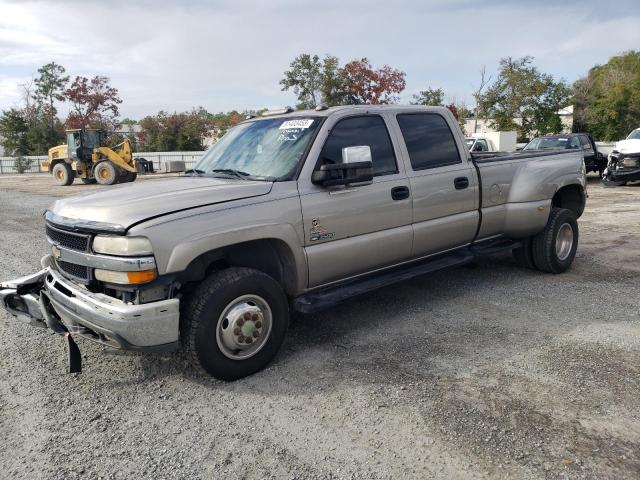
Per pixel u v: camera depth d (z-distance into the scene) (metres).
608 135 41.81
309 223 4.03
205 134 48.28
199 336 3.51
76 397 3.56
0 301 4.36
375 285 4.53
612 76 43.38
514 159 5.86
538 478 2.60
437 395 3.43
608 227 9.47
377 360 4.00
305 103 29.36
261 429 3.11
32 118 50.38
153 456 2.88
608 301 5.23
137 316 3.26
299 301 4.11
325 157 4.22
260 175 4.20
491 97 35.34
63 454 2.92
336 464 2.76
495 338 4.35
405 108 4.96
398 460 2.78
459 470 2.68
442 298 5.47
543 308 5.07
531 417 3.12
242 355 3.74
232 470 2.74
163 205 3.51
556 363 3.83
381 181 4.53
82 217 3.57
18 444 3.03
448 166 5.12
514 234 5.86
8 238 9.69
